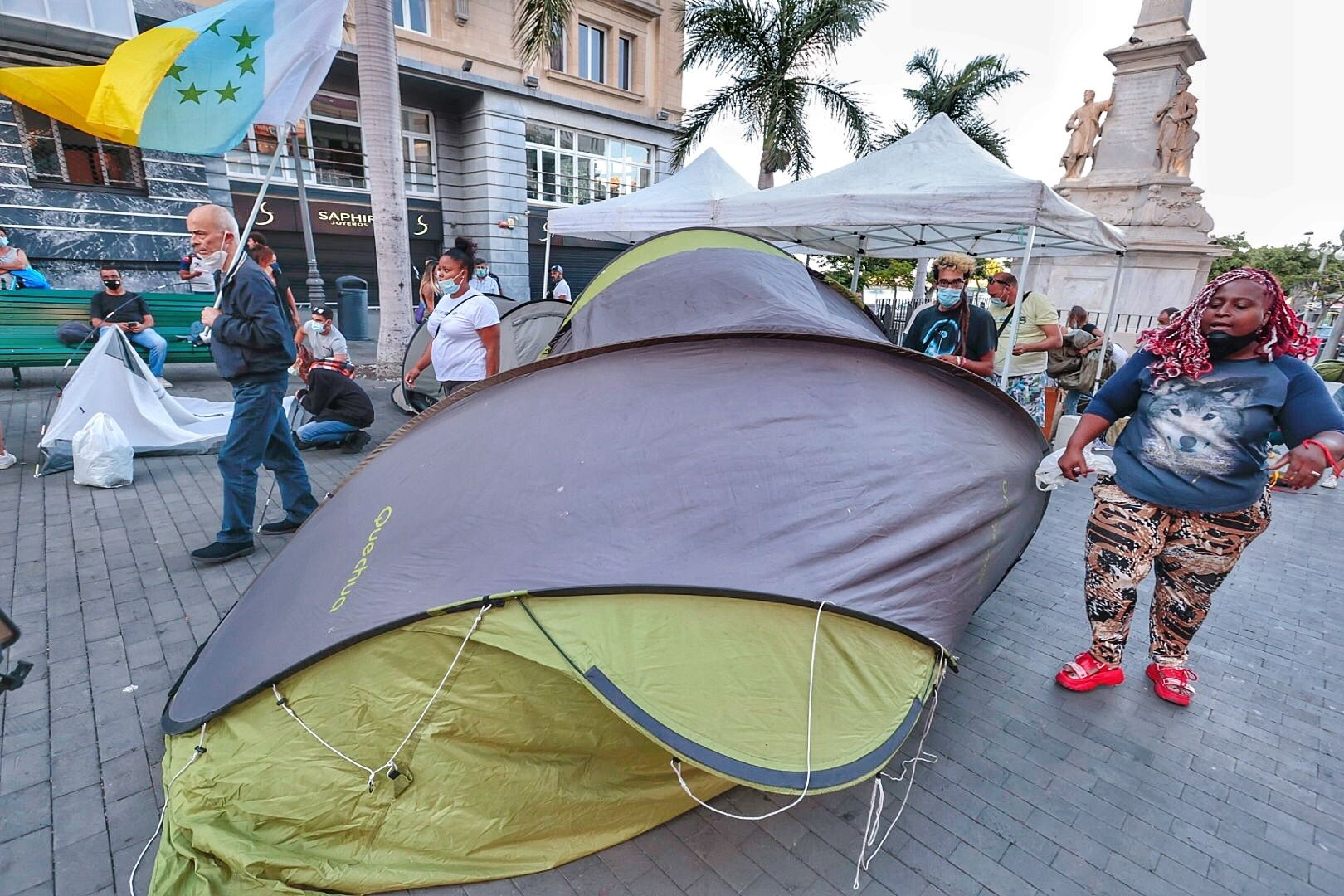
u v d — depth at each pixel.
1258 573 4.29
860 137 14.61
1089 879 2.07
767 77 13.92
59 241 11.30
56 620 3.22
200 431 6.12
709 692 1.75
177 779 2.07
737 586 1.87
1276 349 2.46
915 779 2.46
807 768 1.71
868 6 13.57
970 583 2.37
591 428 2.31
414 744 2.01
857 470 2.24
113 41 10.66
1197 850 2.18
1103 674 2.98
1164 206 11.34
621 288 3.64
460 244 4.61
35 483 4.95
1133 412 2.83
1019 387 5.88
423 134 17.33
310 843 1.99
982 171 5.85
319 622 2.10
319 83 4.36
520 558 1.96
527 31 10.23
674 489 2.09
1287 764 2.59
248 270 3.59
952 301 4.49
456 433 2.58
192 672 2.56
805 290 3.51
